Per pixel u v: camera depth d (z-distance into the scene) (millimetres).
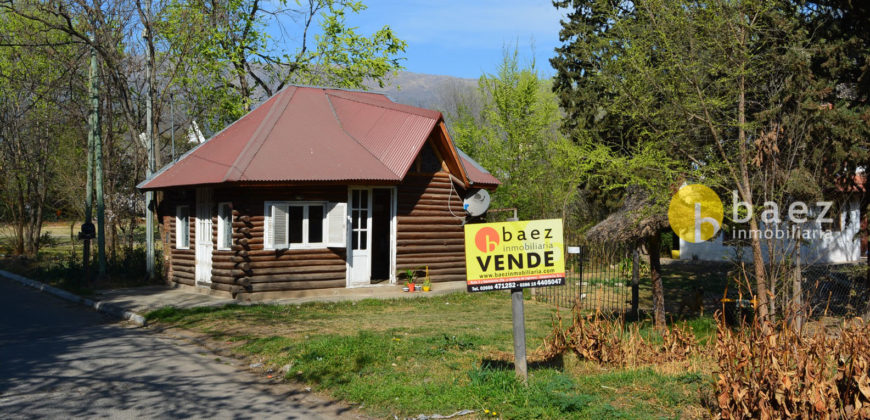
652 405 7336
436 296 17922
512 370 8633
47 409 7516
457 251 19641
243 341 11445
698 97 10602
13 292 20609
